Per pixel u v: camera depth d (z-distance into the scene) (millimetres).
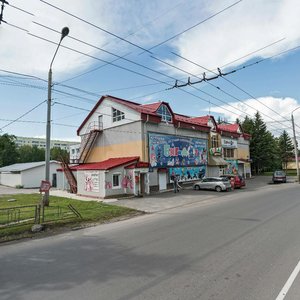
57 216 14070
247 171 50469
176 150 31938
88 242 9516
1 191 34375
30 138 98438
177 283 5547
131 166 26031
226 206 17047
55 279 6062
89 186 26188
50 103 18562
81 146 35094
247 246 8023
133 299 4930
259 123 59250
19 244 9711
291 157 75812
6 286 5754
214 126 39562
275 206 15859
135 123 28516
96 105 33125
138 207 18750
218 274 5961
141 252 7844
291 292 5055
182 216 14102
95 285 5629
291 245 8023
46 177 18172
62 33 11320
